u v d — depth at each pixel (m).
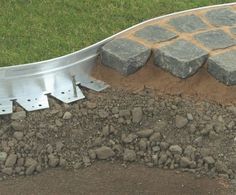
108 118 2.02
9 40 2.21
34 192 1.84
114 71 2.14
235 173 1.91
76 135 1.98
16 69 2.05
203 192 1.86
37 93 2.06
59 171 1.91
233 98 2.08
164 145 1.96
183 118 2.02
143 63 2.13
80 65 2.14
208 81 2.11
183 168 1.92
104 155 1.94
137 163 1.94
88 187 1.86
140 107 2.05
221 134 1.99
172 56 2.09
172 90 2.11
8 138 1.95
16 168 1.90
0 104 2.02
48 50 2.18
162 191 1.85
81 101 2.06
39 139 1.95
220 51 2.13
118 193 1.85
